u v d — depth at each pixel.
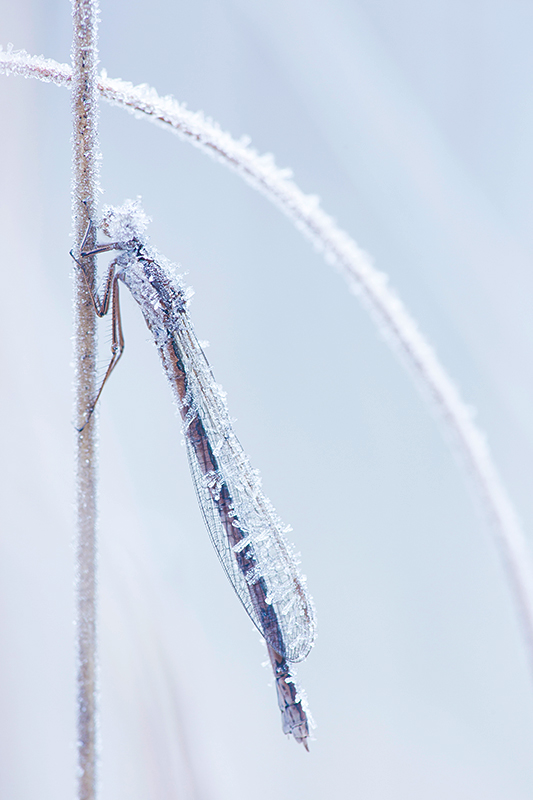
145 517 0.26
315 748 0.26
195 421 0.26
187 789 0.25
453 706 0.27
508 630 0.27
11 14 0.27
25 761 0.25
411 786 0.26
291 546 0.26
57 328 0.27
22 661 0.26
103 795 0.25
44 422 0.26
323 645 0.27
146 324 0.26
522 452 0.27
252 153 0.25
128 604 0.26
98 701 0.24
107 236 0.25
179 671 0.26
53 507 0.26
